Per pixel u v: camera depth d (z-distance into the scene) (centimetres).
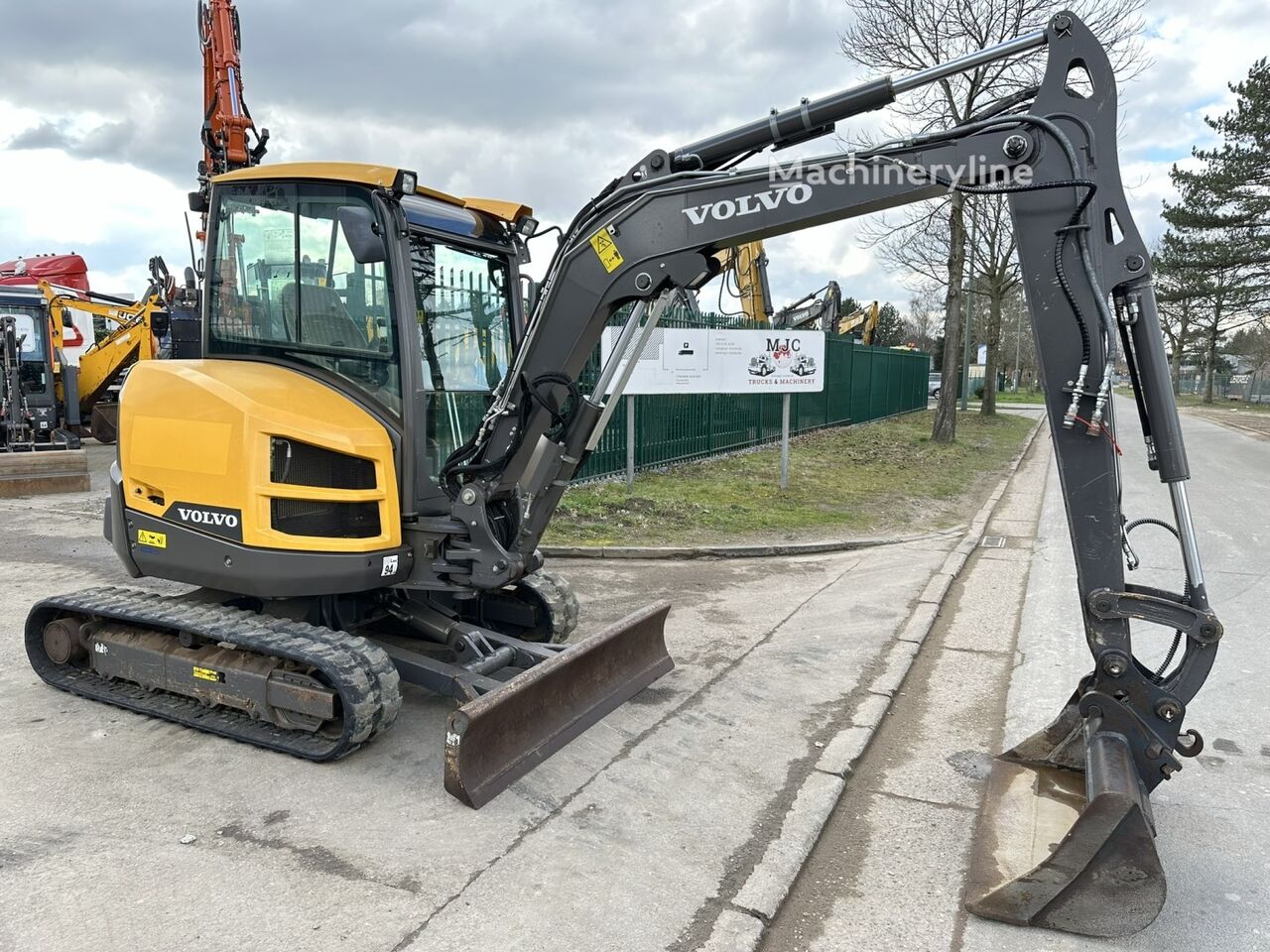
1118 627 336
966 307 3612
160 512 441
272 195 445
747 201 368
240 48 893
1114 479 332
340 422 408
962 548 898
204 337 475
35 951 265
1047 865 293
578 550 833
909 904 310
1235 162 3150
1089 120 325
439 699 479
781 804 372
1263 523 1038
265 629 414
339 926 282
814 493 1218
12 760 397
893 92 350
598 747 422
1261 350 5356
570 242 404
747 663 550
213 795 368
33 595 667
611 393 422
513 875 314
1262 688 518
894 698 504
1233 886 322
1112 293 333
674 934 283
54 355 1574
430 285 451
